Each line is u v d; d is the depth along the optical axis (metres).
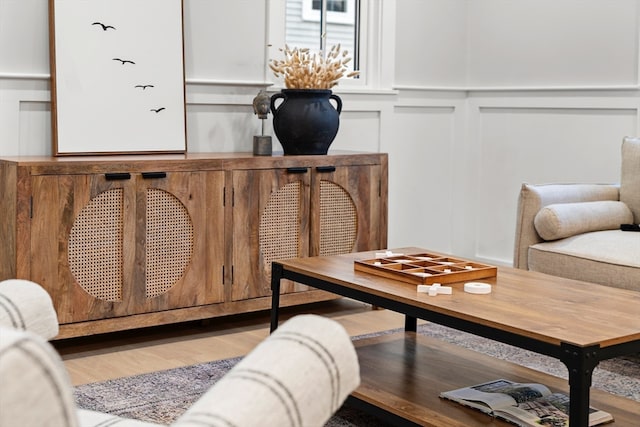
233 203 3.67
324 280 2.74
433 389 2.49
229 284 3.69
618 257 3.39
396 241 5.21
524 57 5.06
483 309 2.27
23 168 3.12
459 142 5.40
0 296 1.23
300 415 0.92
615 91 4.58
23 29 3.61
